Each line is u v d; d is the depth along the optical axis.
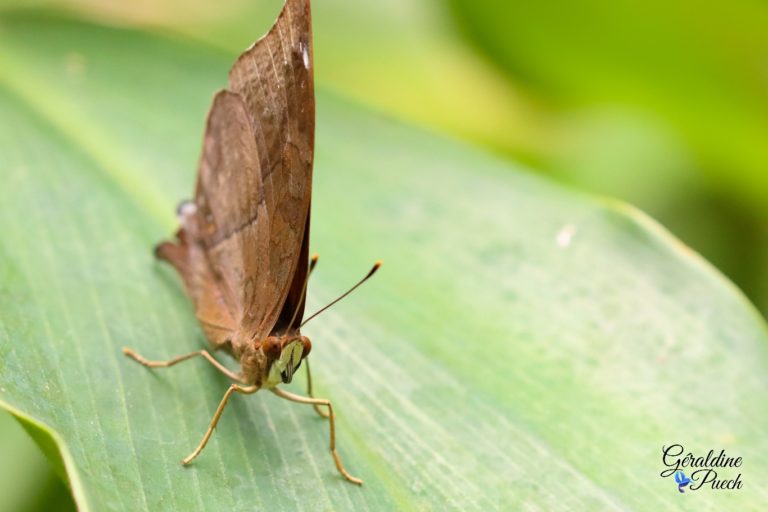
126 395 0.27
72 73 0.31
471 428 0.27
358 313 0.28
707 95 0.32
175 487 0.26
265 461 0.26
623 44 0.32
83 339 0.27
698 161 0.33
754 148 0.32
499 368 0.28
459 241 0.29
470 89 0.35
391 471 0.26
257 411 0.27
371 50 0.37
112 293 0.28
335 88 0.31
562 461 0.27
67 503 0.28
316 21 0.38
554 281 0.29
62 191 0.29
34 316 0.27
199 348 0.28
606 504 0.26
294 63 0.26
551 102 0.34
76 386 0.27
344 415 0.27
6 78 0.30
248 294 0.27
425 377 0.27
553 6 0.31
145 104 0.30
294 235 0.26
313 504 0.26
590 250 0.29
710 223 0.33
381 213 0.30
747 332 0.28
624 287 0.29
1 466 0.28
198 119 0.30
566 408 0.27
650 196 0.34
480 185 0.30
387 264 0.29
